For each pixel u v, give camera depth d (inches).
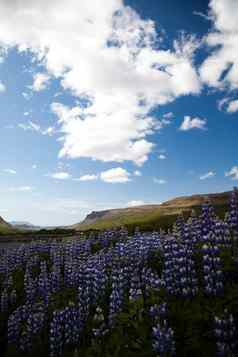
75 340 428.5
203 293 371.9
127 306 422.0
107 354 344.8
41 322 492.1
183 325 332.8
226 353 280.8
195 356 300.8
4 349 507.8
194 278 392.2
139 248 573.9
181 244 448.5
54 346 423.5
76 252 839.1
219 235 425.7
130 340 347.3
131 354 324.2
